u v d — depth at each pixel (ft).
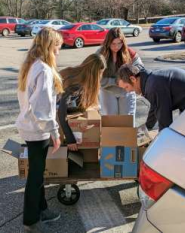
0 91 28.55
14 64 45.03
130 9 157.79
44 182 10.66
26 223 9.78
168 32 70.90
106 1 157.07
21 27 99.81
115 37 12.64
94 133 11.03
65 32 67.26
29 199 9.60
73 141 10.76
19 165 10.57
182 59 45.93
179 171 5.49
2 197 12.23
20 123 9.32
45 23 92.63
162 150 5.83
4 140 17.54
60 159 10.61
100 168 10.76
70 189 11.30
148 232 5.80
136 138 10.55
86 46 70.64
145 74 9.60
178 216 5.41
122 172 10.64
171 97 9.40
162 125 9.48
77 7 163.32
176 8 167.43
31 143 9.28
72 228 10.41
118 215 11.05
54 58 9.11
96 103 11.15
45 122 8.90
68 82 10.49
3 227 10.58
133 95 13.46
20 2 167.12
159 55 52.47
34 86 8.82
